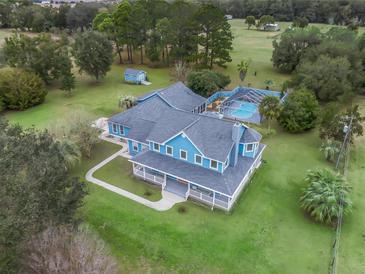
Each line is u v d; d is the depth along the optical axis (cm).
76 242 1578
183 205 2559
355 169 3095
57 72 5500
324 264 2006
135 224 2339
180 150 2738
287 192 2734
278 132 3900
